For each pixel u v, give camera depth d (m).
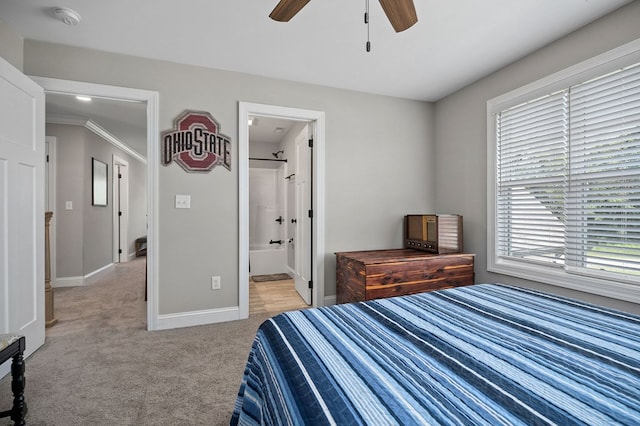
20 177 2.04
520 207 2.70
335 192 3.22
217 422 1.49
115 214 6.11
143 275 4.91
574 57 2.23
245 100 2.88
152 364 2.03
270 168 5.70
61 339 2.42
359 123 3.31
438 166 3.59
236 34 2.25
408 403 0.67
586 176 2.22
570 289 2.29
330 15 2.02
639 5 1.89
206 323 2.76
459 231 3.08
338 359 0.88
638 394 0.70
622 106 2.01
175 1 1.89
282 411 0.71
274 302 3.45
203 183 2.75
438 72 2.88
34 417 1.50
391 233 3.46
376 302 1.44
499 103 2.82
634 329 1.08
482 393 0.71
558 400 0.68
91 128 4.45
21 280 2.05
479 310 1.30
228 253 2.84
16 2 1.88
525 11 2.00
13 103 1.96
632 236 1.98
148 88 2.59
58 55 2.36
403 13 1.37
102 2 1.90
